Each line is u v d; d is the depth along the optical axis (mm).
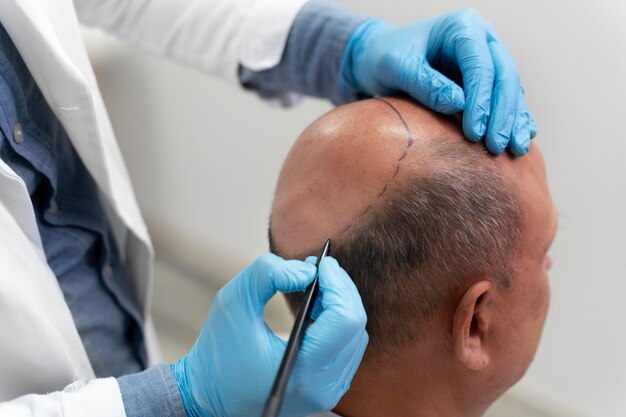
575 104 1295
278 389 644
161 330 2150
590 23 1222
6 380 853
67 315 906
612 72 1229
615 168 1289
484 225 785
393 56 973
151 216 2201
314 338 722
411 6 1418
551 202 887
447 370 852
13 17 854
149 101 1948
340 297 736
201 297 2217
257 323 765
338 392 777
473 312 802
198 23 1245
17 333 812
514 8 1295
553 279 1440
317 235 812
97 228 1081
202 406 797
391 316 807
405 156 794
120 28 1308
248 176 1911
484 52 943
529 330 885
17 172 917
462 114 866
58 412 751
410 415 893
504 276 813
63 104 926
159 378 808
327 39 1154
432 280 786
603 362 1440
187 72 1821
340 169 804
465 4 1353
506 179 812
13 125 895
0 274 786
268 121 1769
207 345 796
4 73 874
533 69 1323
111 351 1150
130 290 1231
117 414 772
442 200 776
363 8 1474
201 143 1939
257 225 2002
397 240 777
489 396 912
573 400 1515
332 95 1229
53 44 880
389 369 851
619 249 1336
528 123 919
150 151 2051
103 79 1972
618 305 1376
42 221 999
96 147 975
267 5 1200
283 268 750
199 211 2096
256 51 1214
